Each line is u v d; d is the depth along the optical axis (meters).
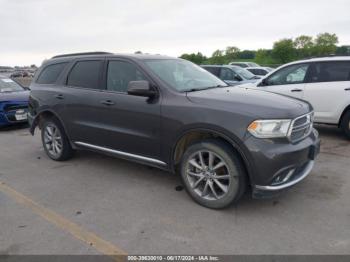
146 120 3.90
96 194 4.04
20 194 4.11
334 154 5.38
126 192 4.07
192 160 3.62
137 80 4.12
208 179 3.52
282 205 3.59
